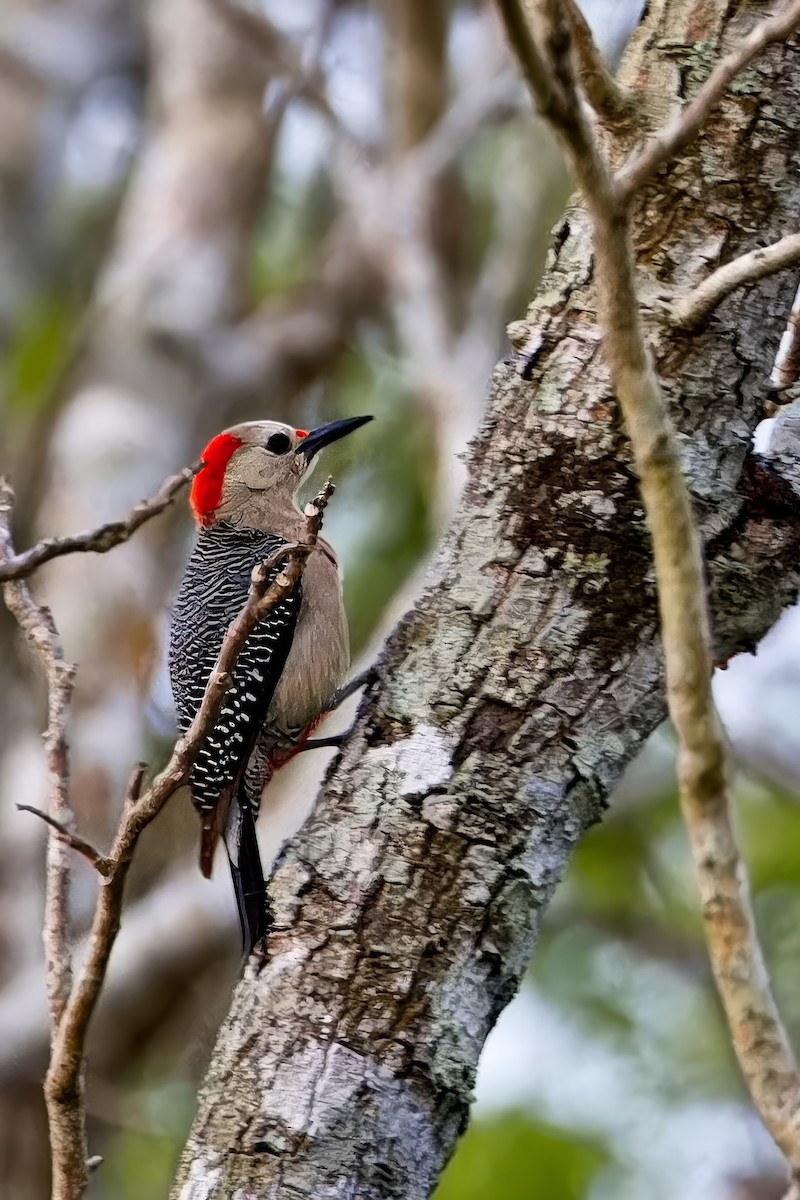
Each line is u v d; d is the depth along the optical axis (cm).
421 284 1440
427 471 1438
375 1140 653
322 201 1894
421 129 1642
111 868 606
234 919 1377
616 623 704
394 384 1653
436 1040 668
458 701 707
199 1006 1378
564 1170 1229
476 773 696
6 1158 1371
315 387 1716
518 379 730
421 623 731
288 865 707
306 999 675
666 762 1454
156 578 1534
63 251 1891
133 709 1463
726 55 711
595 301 718
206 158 1831
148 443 1608
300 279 1791
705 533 704
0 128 1831
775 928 1338
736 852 516
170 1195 669
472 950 681
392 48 1653
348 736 734
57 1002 667
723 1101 1347
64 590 1505
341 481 1550
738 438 709
